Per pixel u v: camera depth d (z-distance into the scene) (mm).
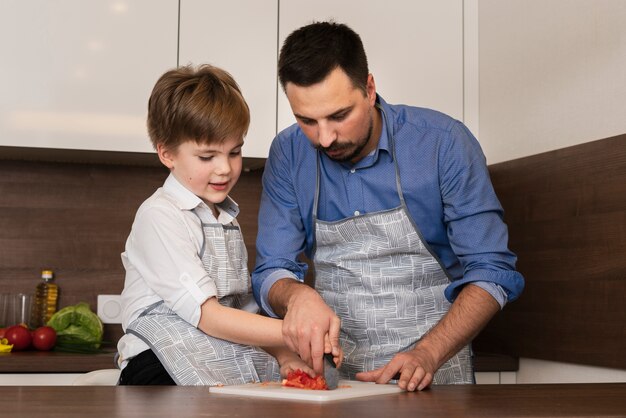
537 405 1009
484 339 2465
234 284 1485
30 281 2570
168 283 1335
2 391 1127
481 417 895
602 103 1906
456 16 2473
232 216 1539
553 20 2102
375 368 1646
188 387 1214
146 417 859
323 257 1705
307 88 1340
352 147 1422
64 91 2270
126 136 2299
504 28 2338
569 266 2014
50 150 2330
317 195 1654
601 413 936
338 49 1349
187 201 1442
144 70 2305
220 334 1317
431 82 2447
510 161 2289
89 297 2604
